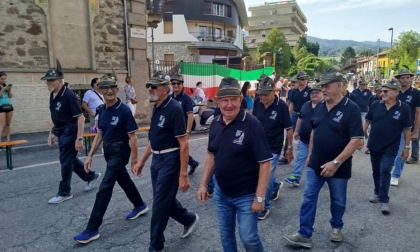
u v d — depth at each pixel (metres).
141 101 12.17
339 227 3.71
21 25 9.07
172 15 37.84
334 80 3.38
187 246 3.62
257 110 4.52
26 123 9.30
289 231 3.99
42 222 4.20
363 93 9.30
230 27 47.94
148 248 3.58
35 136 8.98
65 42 9.99
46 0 9.40
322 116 3.54
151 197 5.05
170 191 3.41
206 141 9.59
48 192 5.24
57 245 3.64
